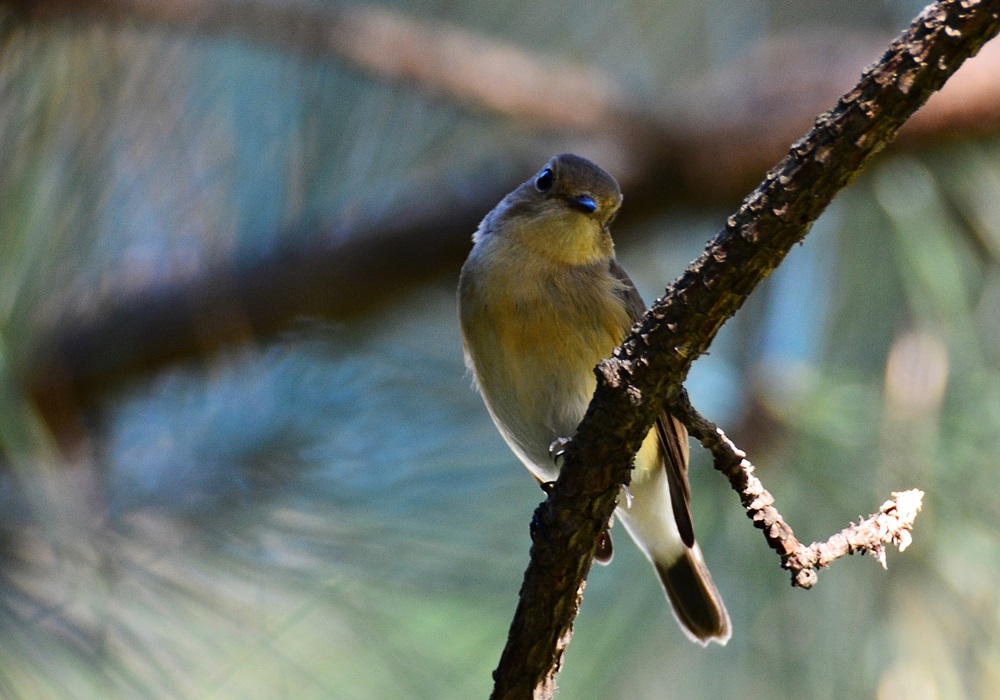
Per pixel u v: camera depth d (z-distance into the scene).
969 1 4.93
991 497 8.55
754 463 9.04
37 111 8.43
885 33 11.18
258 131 9.72
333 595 8.11
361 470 8.38
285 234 9.75
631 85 11.15
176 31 9.16
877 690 8.43
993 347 9.29
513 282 8.67
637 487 8.99
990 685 8.27
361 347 9.09
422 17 10.40
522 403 8.68
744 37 11.48
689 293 5.55
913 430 8.63
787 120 10.62
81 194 8.73
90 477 8.00
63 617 7.37
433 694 8.48
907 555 8.56
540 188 8.95
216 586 7.85
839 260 9.70
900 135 9.59
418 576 8.38
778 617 9.09
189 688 7.53
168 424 8.45
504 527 8.81
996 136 9.73
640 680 9.38
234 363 8.93
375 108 10.16
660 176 10.84
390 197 10.20
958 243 9.68
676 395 5.71
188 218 9.56
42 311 8.77
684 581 9.07
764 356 9.49
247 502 8.02
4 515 7.41
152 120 9.23
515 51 10.76
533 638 6.06
